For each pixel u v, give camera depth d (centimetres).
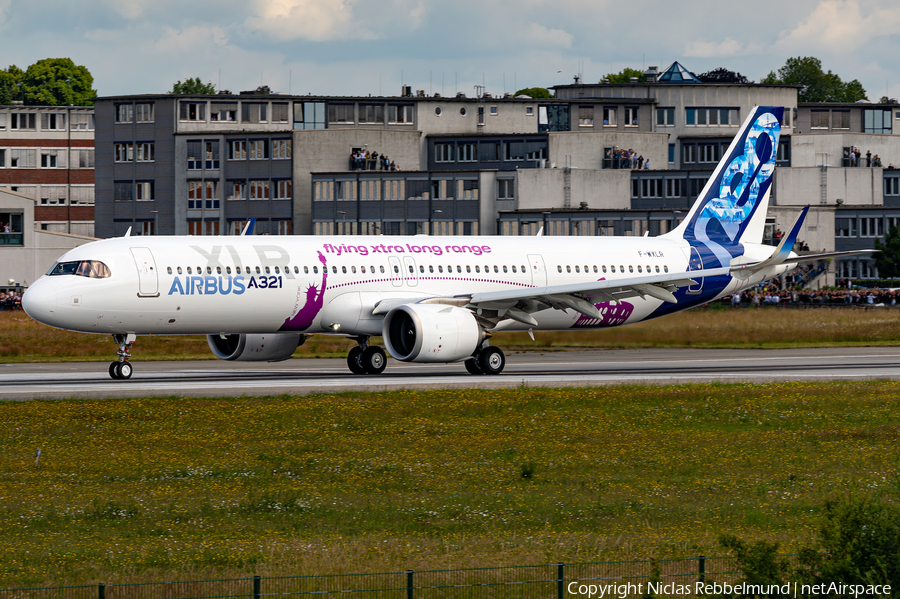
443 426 10775
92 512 6969
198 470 8419
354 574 5300
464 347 15400
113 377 15312
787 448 9662
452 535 6400
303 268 15588
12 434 10131
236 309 15188
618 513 7025
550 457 9150
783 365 18412
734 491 7769
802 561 4962
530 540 6231
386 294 16112
